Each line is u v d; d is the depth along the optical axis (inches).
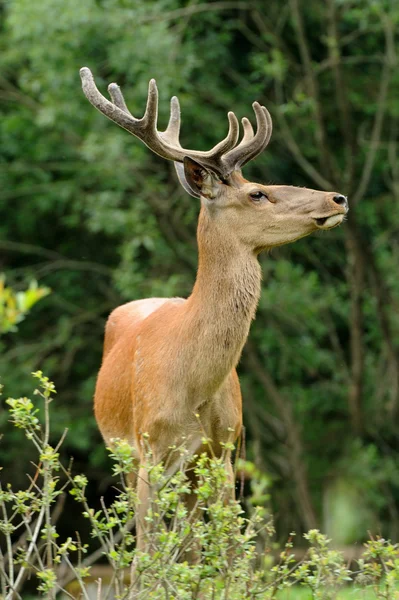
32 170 689.6
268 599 211.6
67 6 608.1
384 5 652.7
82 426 677.3
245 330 269.7
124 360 312.8
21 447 692.1
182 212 694.5
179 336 273.9
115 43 630.5
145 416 280.2
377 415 702.5
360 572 218.2
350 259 672.4
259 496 230.1
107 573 434.6
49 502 207.5
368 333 748.6
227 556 210.7
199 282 273.6
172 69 619.2
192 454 267.1
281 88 709.3
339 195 272.1
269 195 273.1
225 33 674.8
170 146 283.4
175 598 201.8
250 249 273.4
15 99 687.7
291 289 665.6
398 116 700.0
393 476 671.1
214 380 267.9
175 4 668.7
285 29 724.7
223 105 681.6
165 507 207.5
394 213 705.0
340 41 669.3
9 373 691.4
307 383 749.9
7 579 205.8
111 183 671.8
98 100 287.7
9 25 672.4
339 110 713.0
